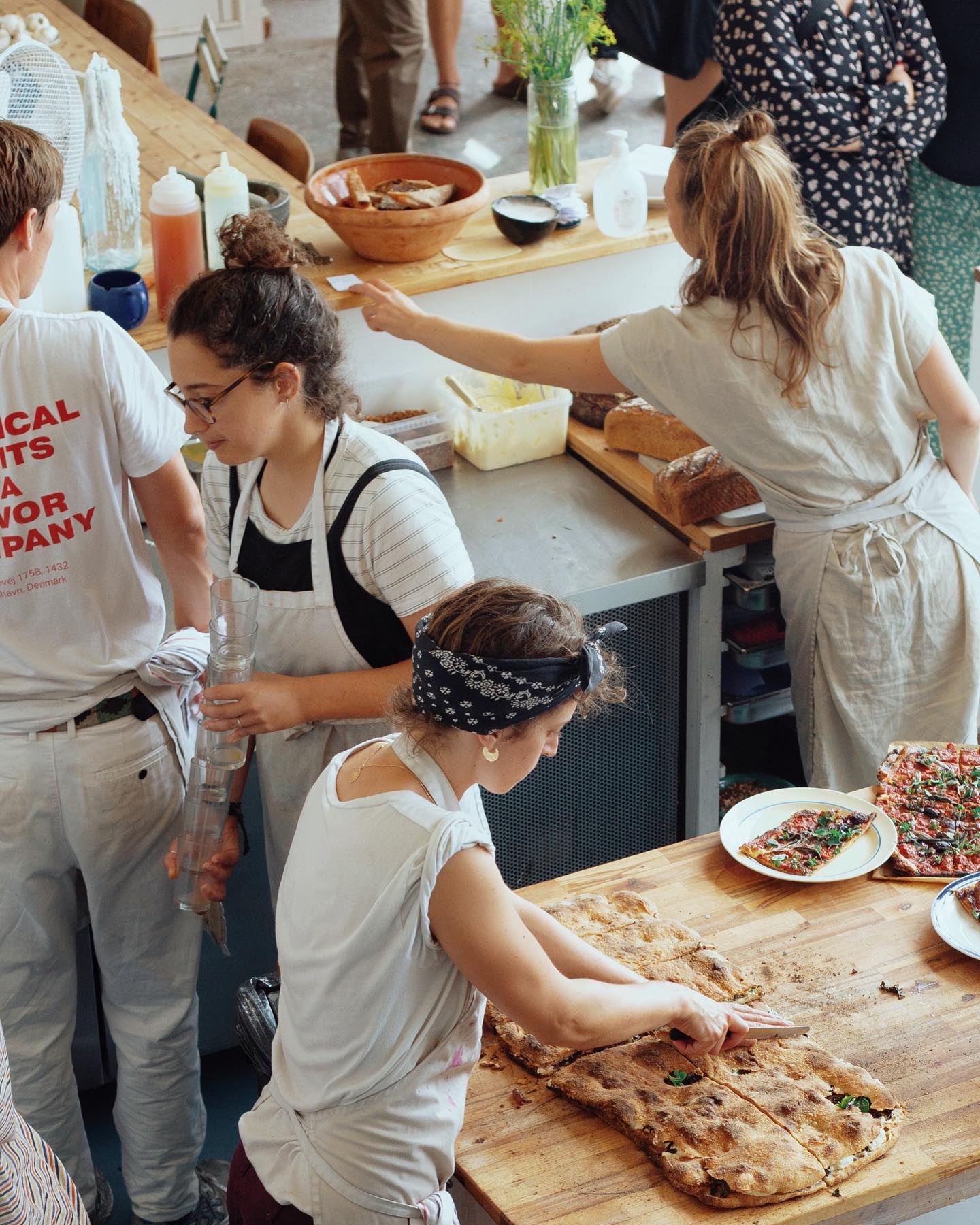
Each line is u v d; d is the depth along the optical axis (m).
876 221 3.28
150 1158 2.44
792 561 2.66
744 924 1.98
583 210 3.21
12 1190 1.42
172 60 8.18
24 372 1.92
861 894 2.04
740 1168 1.56
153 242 2.83
